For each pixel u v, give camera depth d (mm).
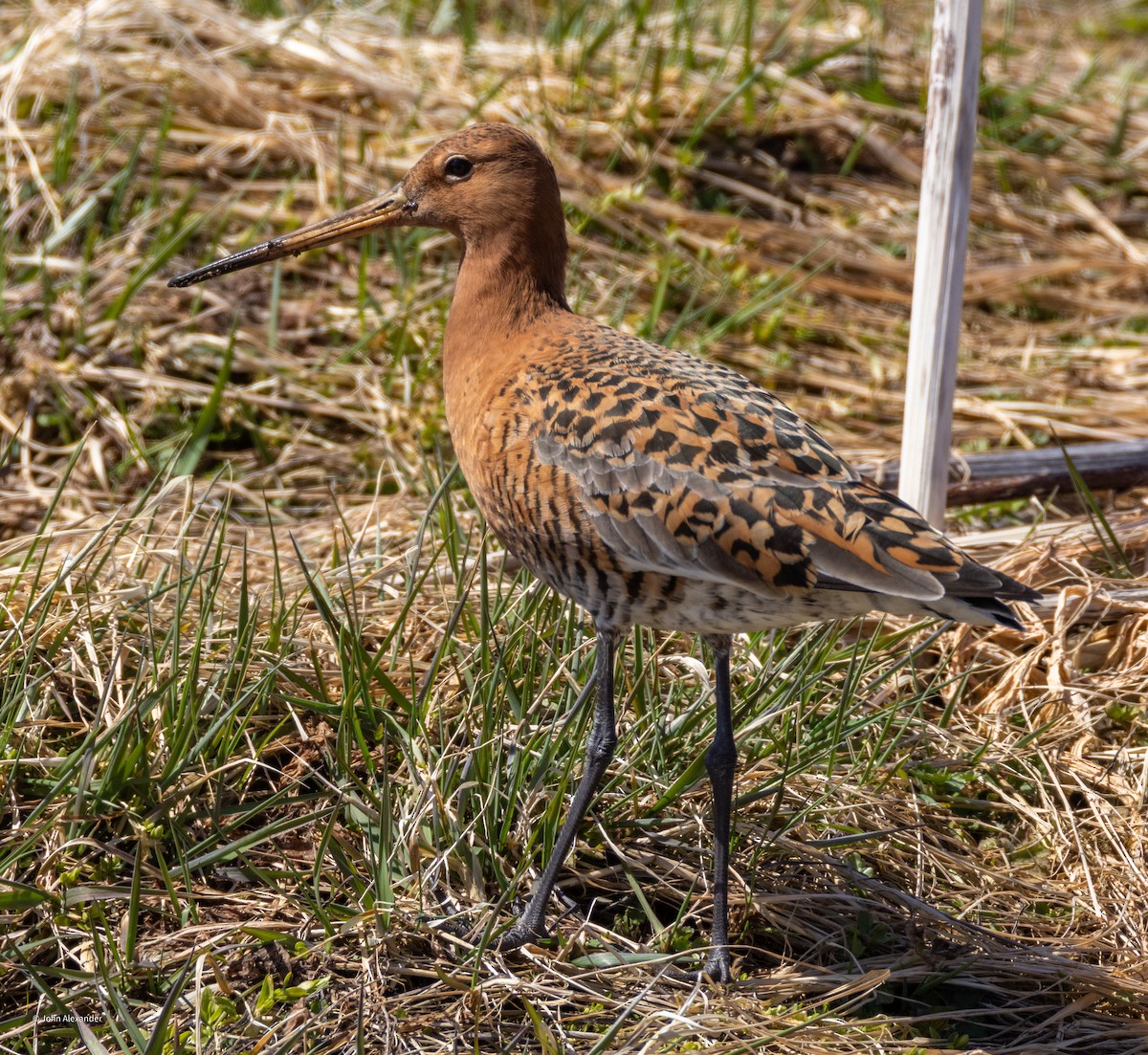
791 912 8492
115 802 8195
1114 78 20328
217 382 12688
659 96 16594
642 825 8688
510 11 19672
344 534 10773
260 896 8109
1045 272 15820
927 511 10961
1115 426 13516
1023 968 8086
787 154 17078
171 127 15547
